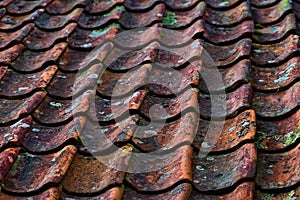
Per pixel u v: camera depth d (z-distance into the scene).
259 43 2.69
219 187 1.84
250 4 3.03
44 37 2.87
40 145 2.04
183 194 1.78
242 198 1.76
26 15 3.12
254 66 2.52
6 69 2.54
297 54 2.49
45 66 2.56
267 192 1.84
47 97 2.33
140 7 3.07
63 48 2.67
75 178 1.88
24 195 1.81
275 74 2.45
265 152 2.01
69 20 2.93
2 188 1.83
